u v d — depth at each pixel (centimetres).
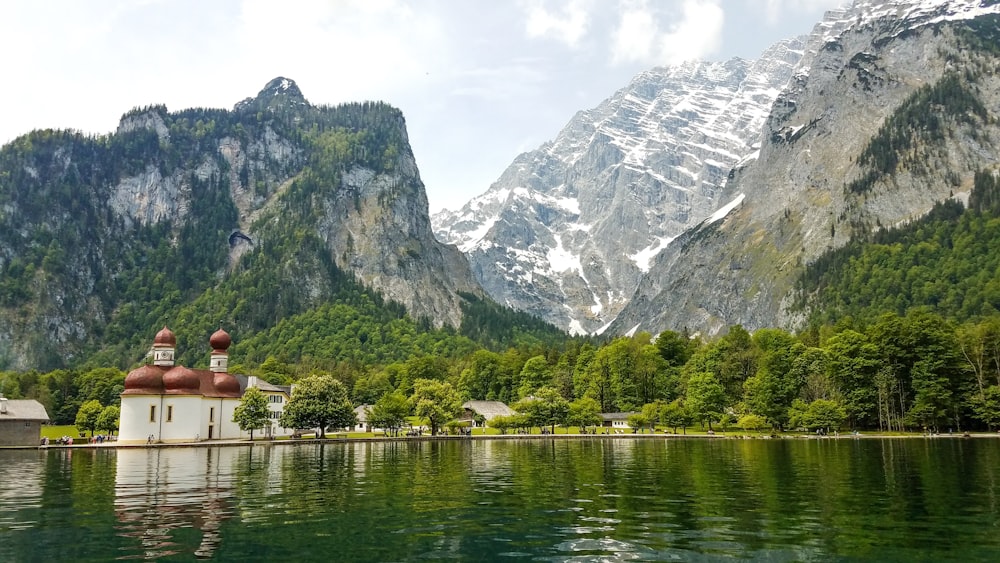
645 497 5581
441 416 17875
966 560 3434
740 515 4678
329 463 9262
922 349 17250
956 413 16838
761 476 7175
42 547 3744
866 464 8512
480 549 3697
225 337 18512
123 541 3891
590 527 4266
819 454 10444
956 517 4553
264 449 13125
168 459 10300
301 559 3494
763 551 3622
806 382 19075
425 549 3697
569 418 19525
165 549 3700
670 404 19888
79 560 3469
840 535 4003
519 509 4975
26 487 6438
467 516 4684
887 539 3888
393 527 4288
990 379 17350
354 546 3769
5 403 14900
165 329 16712
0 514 4791
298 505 5181
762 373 19200
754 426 18450
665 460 9538
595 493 5844
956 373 17175
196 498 5578
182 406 15738
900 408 18312
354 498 5566
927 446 12300
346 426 16962
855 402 17850
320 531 4169
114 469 8444
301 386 16412
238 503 5291
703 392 19362
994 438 15050
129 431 15375
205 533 4109
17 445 14738
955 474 7200
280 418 16562
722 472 7650
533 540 3903
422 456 10706
